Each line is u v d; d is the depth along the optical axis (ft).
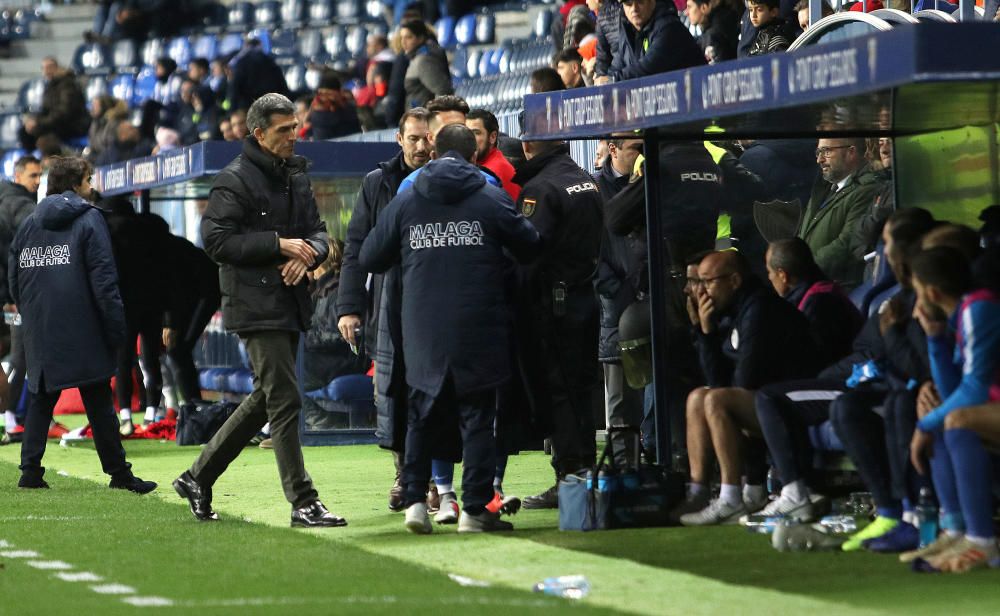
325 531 67.00
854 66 52.42
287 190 69.15
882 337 59.47
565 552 59.57
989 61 50.11
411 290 63.67
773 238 72.95
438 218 63.46
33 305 84.79
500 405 66.54
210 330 132.57
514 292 66.44
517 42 190.70
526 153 74.38
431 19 211.20
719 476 66.95
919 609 46.68
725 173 72.43
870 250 72.64
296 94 218.79
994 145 70.54
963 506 53.01
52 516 73.36
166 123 200.75
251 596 51.19
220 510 75.41
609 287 78.64
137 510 75.46
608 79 102.22
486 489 64.90
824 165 73.05
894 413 56.95
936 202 72.64
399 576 54.70
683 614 46.83
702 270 66.49
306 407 109.29
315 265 68.49
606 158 82.84
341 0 237.66
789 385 62.64
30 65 276.62
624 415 80.43
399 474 73.56
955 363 54.24
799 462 62.08
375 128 163.12
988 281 54.03
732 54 106.01
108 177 125.90
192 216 132.05
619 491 65.26
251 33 236.63
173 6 255.91
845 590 50.19
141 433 116.47
